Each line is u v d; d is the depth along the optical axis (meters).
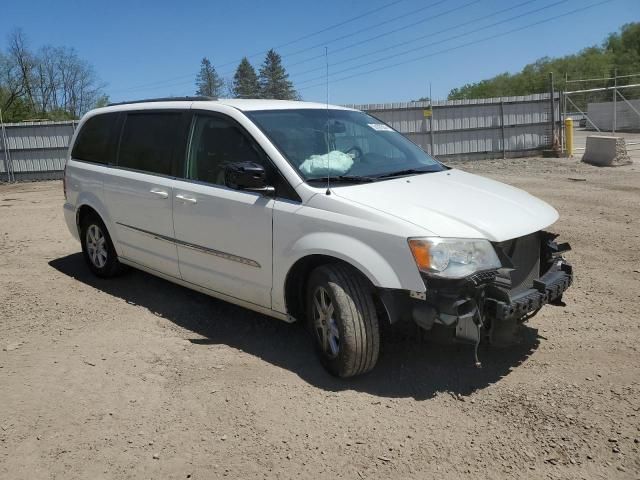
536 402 3.54
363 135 4.96
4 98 46.66
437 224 3.55
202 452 3.18
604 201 10.12
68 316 5.26
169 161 5.06
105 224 5.90
